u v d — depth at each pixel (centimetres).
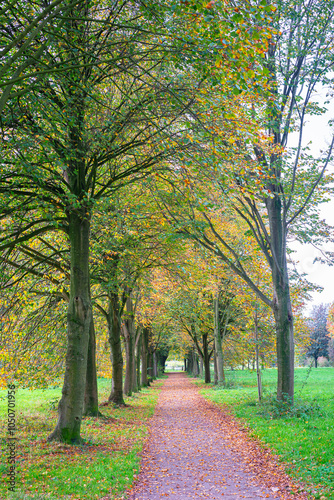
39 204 832
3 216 916
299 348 2162
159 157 949
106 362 2034
